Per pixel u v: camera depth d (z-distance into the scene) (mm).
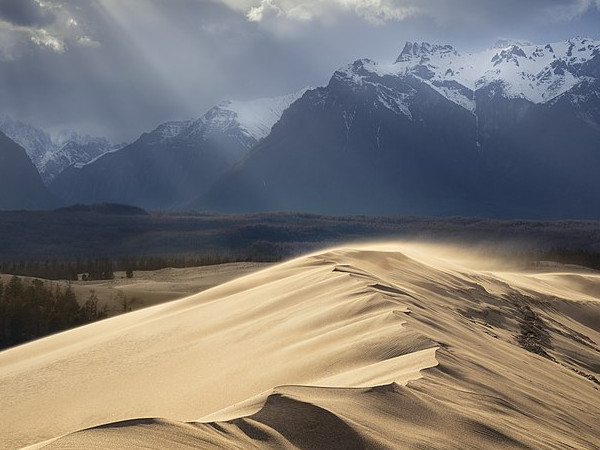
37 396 28000
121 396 25672
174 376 26922
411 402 14133
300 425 11680
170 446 9766
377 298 29141
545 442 14383
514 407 16672
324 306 31266
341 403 13164
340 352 21797
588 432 17484
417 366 17953
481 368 19484
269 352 25938
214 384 23672
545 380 23094
